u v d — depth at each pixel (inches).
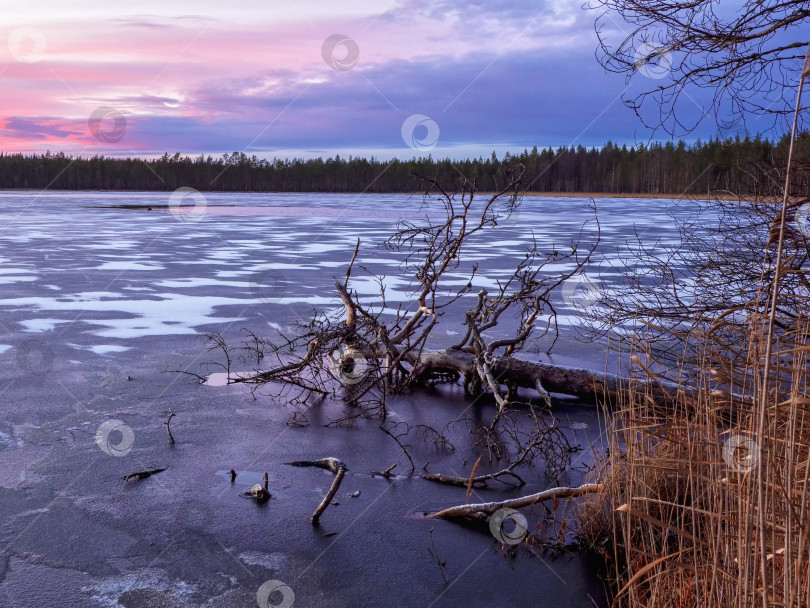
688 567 107.4
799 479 99.2
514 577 148.2
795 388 96.4
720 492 103.5
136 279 592.4
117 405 259.4
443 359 281.4
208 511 177.3
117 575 148.6
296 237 1076.5
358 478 198.7
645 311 221.3
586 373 259.1
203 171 4975.4
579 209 2089.1
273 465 207.0
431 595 141.9
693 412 132.2
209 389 281.3
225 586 144.9
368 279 603.8
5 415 245.9
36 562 153.3
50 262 713.6
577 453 215.0
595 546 156.1
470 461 210.8
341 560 155.0
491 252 856.3
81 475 197.6
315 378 292.5
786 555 86.5
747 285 207.9
